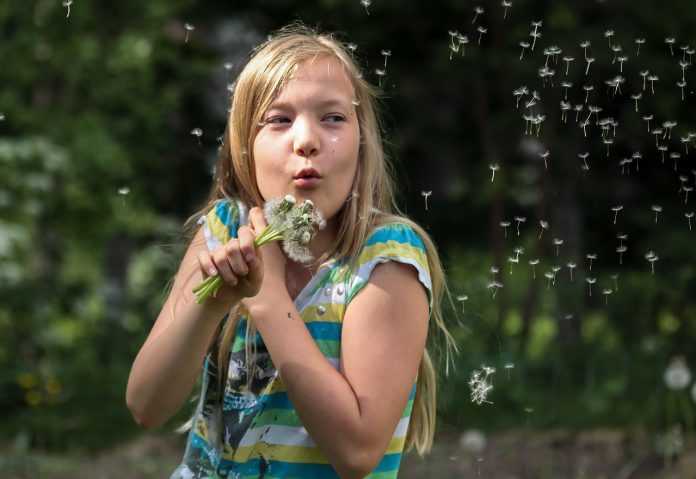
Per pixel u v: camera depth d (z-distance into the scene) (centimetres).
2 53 962
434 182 1112
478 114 965
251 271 188
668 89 891
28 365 787
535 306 916
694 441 614
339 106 206
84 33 999
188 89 1094
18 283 827
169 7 1020
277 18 1054
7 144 825
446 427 652
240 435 210
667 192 1005
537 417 705
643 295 884
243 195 226
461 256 1074
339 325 205
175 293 219
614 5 906
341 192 206
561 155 952
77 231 1025
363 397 193
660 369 755
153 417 204
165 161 1120
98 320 885
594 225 1039
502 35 930
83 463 655
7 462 634
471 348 787
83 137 949
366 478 208
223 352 216
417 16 990
